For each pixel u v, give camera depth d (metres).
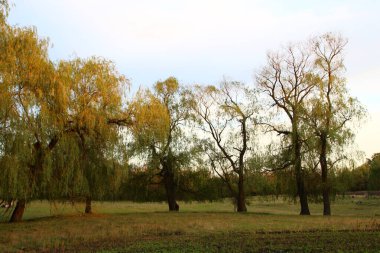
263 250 18.03
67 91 27.09
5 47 24.53
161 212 41.50
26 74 24.73
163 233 24.95
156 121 33.59
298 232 24.23
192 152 43.34
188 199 46.97
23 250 20.05
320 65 39.94
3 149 24.11
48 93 25.44
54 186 28.14
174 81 43.72
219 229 26.23
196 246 19.52
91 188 32.41
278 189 42.12
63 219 32.44
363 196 88.00
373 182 81.19
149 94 34.25
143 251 18.56
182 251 18.16
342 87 39.09
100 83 29.61
